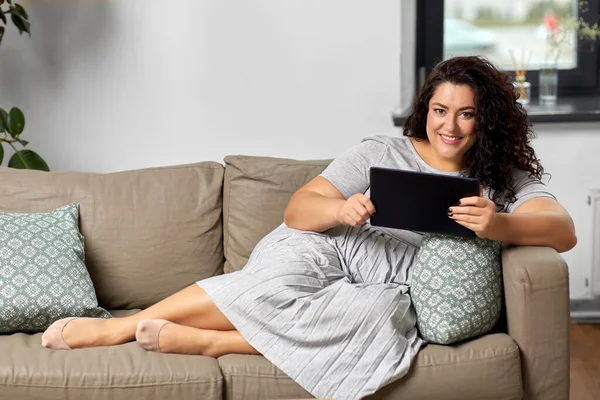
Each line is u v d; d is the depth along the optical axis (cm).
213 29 375
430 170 255
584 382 319
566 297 225
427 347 230
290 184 286
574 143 374
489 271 233
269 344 230
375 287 237
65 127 380
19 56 374
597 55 399
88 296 256
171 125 382
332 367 225
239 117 382
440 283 232
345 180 258
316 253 247
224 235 289
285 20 374
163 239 280
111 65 376
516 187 253
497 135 247
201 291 240
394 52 377
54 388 222
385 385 224
